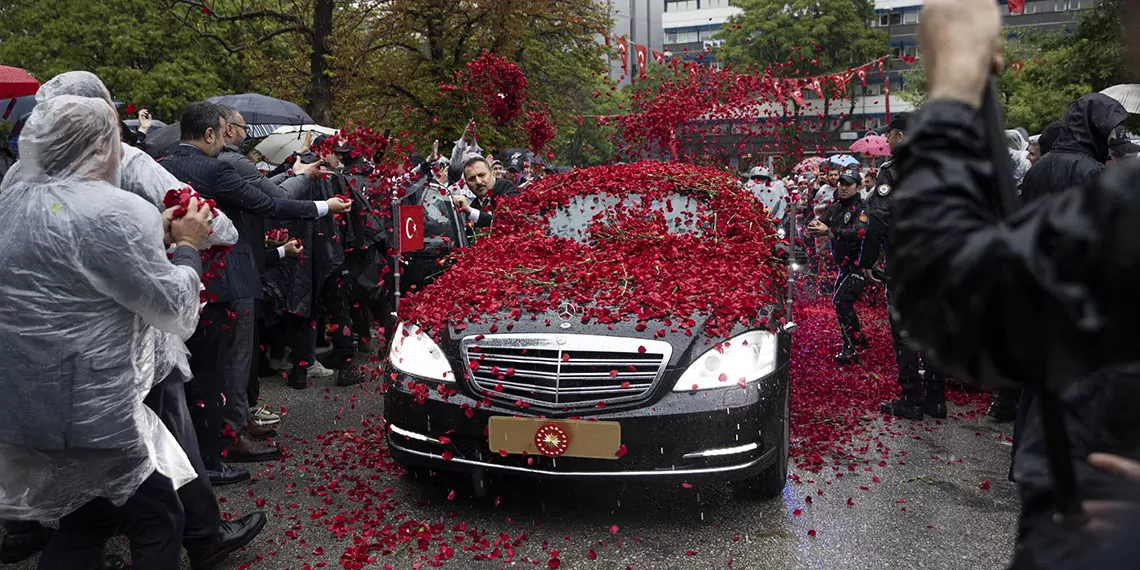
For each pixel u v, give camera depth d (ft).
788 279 15.15
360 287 23.90
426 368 13.84
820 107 189.88
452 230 24.95
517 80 33.50
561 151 105.40
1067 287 2.56
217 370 14.87
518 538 13.05
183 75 94.22
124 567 11.84
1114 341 2.56
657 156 28.48
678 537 13.07
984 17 3.16
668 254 17.01
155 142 21.74
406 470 15.52
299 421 20.17
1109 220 2.50
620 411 12.86
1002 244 2.70
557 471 13.08
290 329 23.57
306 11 59.47
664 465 12.86
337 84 64.49
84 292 8.18
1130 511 2.82
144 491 9.22
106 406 8.32
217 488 15.38
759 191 20.81
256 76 68.64
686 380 12.97
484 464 13.35
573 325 13.47
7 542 11.90
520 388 13.12
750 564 12.07
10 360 8.07
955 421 20.20
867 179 37.88
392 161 20.66
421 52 69.15
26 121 8.41
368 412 21.01
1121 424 3.01
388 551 12.56
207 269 14.12
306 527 13.58
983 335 2.78
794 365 25.49
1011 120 93.86
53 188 8.28
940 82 3.17
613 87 29.55
